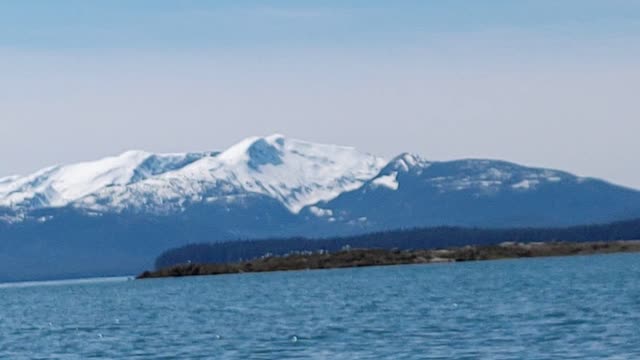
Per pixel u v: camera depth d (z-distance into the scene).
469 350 184.88
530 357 174.00
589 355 173.25
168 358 194.00
